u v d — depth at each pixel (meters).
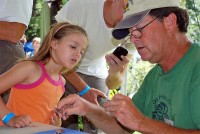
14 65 2.42
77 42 2.48
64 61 2.46
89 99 2.70
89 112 1.86
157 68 1.88
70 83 2.78
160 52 1.63
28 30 7.50
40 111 2.38
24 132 1.51
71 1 2.80
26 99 2.34
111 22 2.56
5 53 2.51
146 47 1.62
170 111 1.67
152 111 1.84
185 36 1.68
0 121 2.03
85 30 2.70
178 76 1.64
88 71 2.93
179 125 1.60
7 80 2.21
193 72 1.57
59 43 2.47
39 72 2.39
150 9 1.59
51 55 2.47
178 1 1.64
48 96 2.43
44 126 1.62
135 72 4.89
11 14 2.49
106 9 2.59
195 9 3.93
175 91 1.64
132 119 1.42
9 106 2.34
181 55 1.65
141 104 1.97
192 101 1.52
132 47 2.77
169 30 1.62
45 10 4.06
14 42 2.55
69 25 2.54
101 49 2.79
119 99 1.45
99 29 2.67
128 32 1.74
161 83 1.76
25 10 2.59
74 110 1.80
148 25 1.60
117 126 1.97
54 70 2.49
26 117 1.74
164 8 1.59
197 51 1.62
